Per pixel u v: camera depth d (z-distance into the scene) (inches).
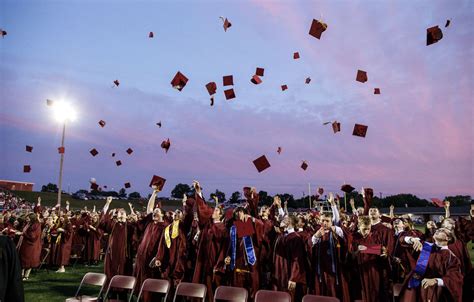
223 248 247.9
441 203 286.8
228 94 379.9
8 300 120.3
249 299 237.5
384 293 219.8
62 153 746.8
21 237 373.1
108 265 289.4
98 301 230.7
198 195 252.8
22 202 1462.8
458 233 278.7
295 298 232.8
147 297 247.0
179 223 259.9
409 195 2613.2
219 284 245.0
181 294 218.5
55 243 438.3
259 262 246.8
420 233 284.4
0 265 119.6
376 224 236.2
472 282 215.9
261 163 282.8
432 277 188.5
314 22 323.0
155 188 300.5
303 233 250.5
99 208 1600.6
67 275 415.8
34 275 413.7
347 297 224.4
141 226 296.8
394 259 246.5
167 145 332.2
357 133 357.7
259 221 254.5
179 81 312.5
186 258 262.1
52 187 2455.7
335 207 251.8
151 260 260.8
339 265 227.3
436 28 262.5
